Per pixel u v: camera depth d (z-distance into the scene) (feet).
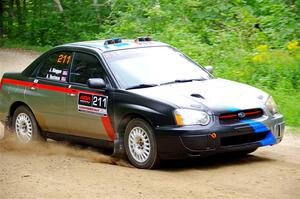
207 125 31.17
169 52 38.01
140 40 39.11
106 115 34.45
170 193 27.48
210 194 27.20
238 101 32.73
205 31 72.43
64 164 34.55
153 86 34.50
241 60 58.44
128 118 33.58
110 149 38.24
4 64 92.17
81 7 115.34
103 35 81.87
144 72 35.55
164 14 77.46
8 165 34.68
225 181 29.60
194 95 32.81
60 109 37.50
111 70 35.12
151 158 32.17
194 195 27.07
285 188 28.12
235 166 32.81
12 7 126.82
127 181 29.94
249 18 68.03
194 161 34.19
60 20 117.91
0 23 126.62
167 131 31.24
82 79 36.45
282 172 31.19
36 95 39.04
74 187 28.99
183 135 30.91
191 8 78.02
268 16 68.39
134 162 33.19
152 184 29.22
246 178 30.12
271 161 33.91
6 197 27.43
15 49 112.98
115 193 27.71
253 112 32.65
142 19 79.10
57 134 38.65
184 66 37.09
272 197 26.68
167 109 31.53
